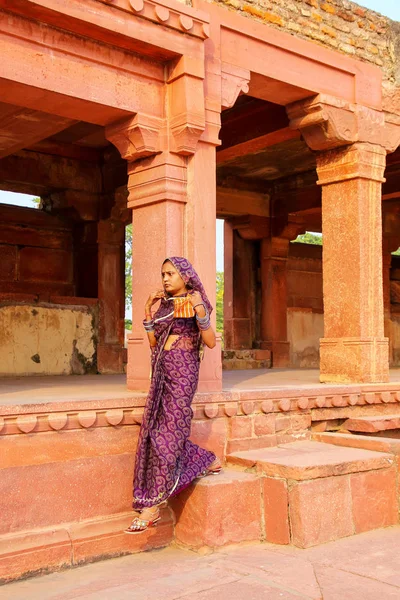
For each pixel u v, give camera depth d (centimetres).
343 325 668
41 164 879
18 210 902
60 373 855
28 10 439
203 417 496
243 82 573
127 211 925
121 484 443
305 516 439
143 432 423
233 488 446
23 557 389
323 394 575
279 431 546
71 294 954
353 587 366
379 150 684
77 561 411
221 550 436
